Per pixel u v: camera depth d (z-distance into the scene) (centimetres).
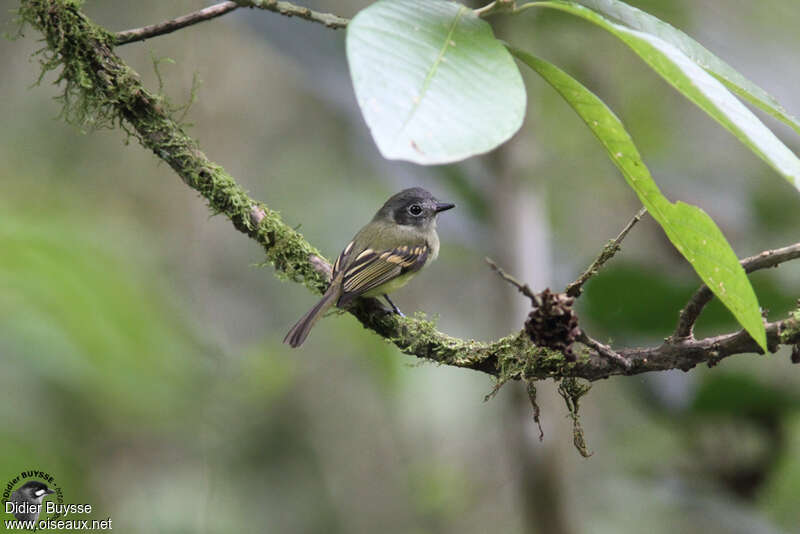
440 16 351
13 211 564
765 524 987
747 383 973
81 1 621
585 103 399
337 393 1302
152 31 621
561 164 1297
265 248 689
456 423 1291
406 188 1045
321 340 1302
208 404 965
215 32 1236
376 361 1248
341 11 1036
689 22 1042
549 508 972
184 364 612
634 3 1009
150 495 1033
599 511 1130
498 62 339
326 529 1212
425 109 318
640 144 1220
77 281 543
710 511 1016
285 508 1201
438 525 1251
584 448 606
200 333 668
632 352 566
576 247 1256
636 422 1198
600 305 947
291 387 1273
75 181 1047
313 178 1379
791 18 1083
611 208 1288
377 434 1295
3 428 560
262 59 1283
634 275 915
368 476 1279
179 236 1166
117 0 1172
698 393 998
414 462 1287
